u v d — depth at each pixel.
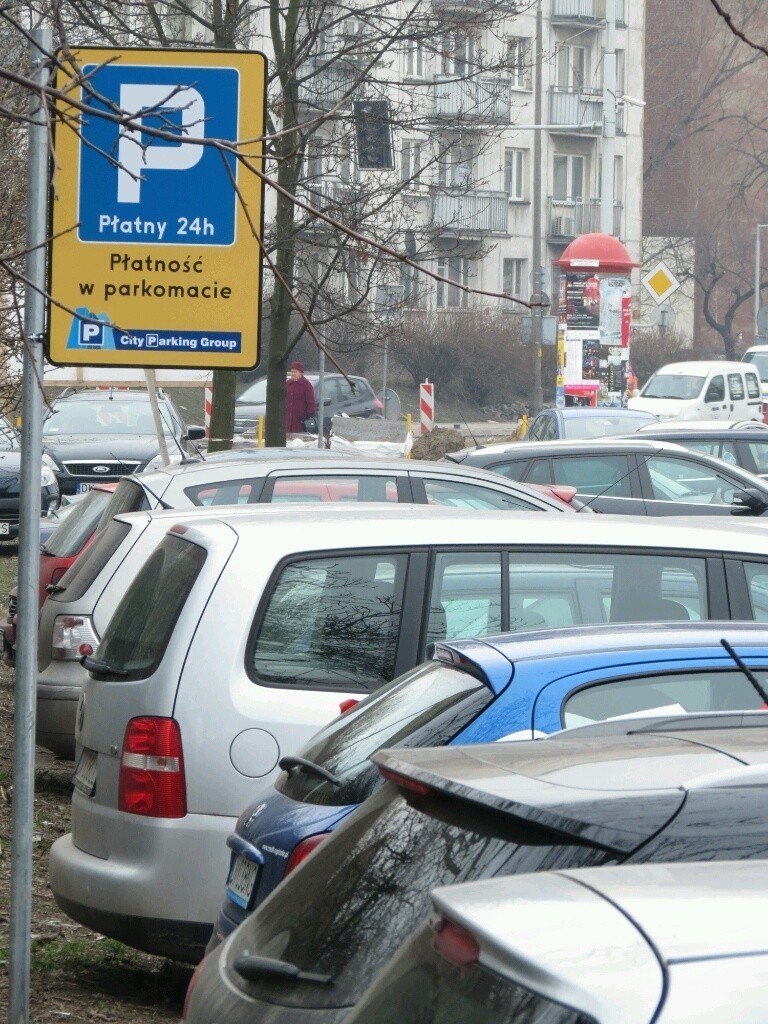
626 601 11.47
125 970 12.43
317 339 7.20
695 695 8.65
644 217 146.62
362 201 32.94
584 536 11.59
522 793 4.96
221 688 10.75
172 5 30.61
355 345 36.41
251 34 32.94
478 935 3.65
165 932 10.62
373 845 5.79
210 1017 6.03
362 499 19.94
